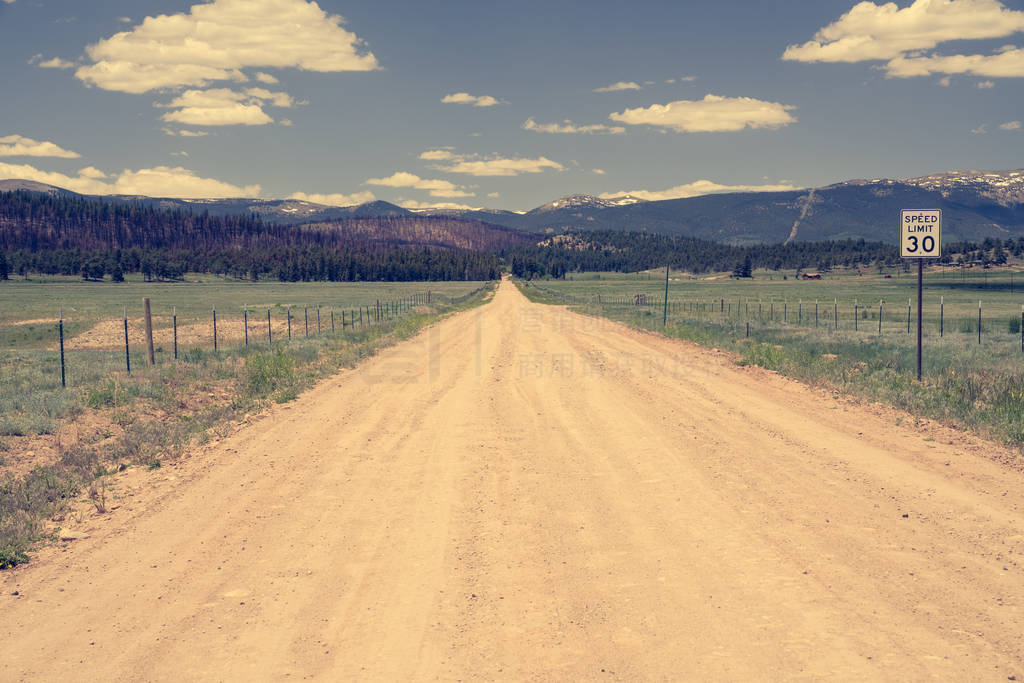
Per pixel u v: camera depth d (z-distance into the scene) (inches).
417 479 422.6
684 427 556.4
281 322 2145.7
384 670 208.8
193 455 486.9
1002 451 458.6
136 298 4104.3
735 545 304.0
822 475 410.6
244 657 217.8
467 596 260.2
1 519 343.9
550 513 355.9
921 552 288.8
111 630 237.3
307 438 537.6
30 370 842.2
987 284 5457.7
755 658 209.6
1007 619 229.1
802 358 950.4
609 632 229.6
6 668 213.2
